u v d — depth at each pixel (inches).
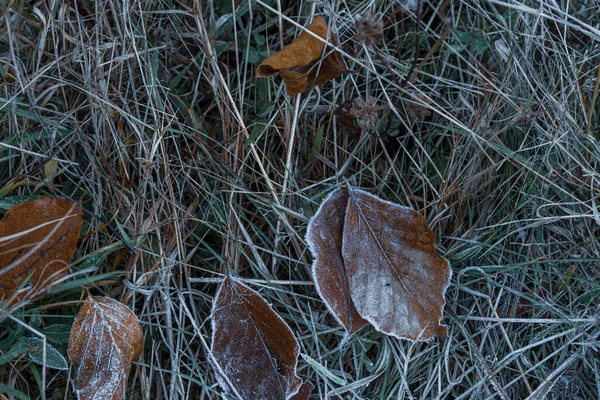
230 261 27.3
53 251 25.3
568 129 27.7
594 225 28.0
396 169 28.4
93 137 27.4
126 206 27.0
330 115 27.6
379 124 27.9
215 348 25.9
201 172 27.3
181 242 27.1
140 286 26.6
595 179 27.1
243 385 25.9
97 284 26.4
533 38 28.1
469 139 27.5
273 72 25.5
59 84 26.8
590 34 26.7
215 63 27.2
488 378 26.9
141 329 25.8
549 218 27.2
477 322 27.6
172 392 26.4
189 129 27.7
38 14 26.6
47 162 26.8
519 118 27.3
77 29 27.4
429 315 25.9
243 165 27.4
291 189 27.6
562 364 27.1
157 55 27.5
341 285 25.8
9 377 26.0
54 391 26.6
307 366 27.0
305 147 28.0
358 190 26.1
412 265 25.9
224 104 27.7
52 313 26.5
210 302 27.2
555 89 28.3
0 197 26.1
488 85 28.1
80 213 25.6
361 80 28.3
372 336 27.2
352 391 26.7
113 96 27.3
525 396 27.6
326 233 25.8
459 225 27.7
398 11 28.5
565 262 27.9
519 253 27.9
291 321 27.4
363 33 25.4
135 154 27.3
